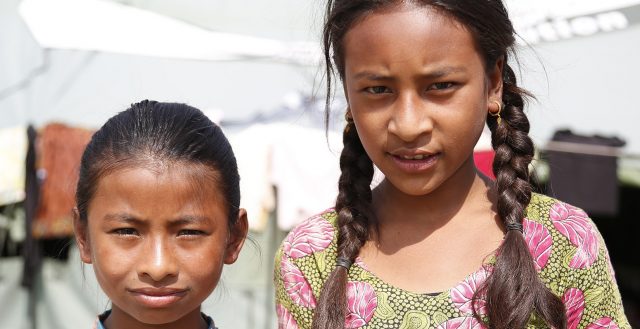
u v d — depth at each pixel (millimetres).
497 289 1281
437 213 1398
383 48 1253
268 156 3545
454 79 1266
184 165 1293
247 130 3561
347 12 1318
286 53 3568
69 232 3623
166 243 1278
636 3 3301
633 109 3537
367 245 1422
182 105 1414
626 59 3539
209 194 1311
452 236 1383
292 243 1461
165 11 3617
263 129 3547
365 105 1305
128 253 1280
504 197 1356
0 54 3689
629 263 4430
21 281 3715
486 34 1296
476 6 1280
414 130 1254
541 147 3506
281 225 3527
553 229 1354
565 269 1331
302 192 3514
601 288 1332
